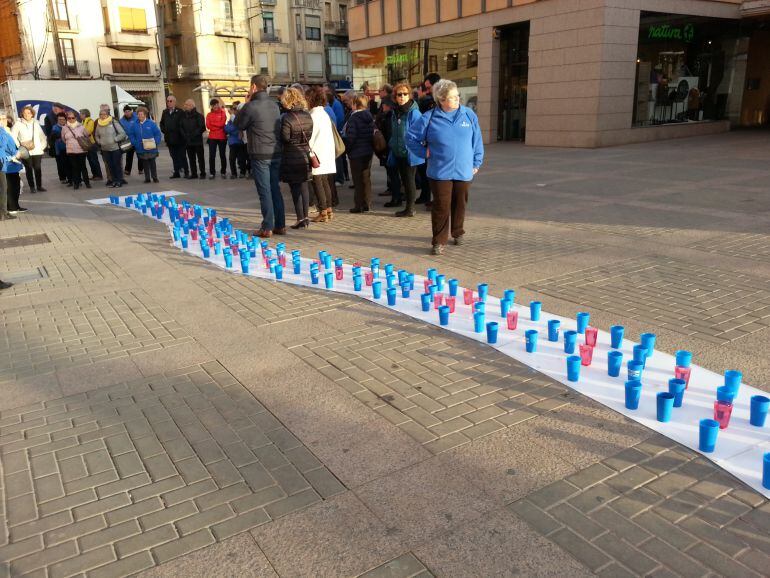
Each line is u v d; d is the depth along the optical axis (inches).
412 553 92.7
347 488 109.2
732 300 198.7
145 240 326.3
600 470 111.7
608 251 265.6
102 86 1206.9
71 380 158.2
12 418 139.8
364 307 205.8
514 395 141.1
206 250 280.7
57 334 192.1
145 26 1733.5
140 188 546.9
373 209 392.2
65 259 289.9
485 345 169.9
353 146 367.2
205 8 1879.9
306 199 336.2
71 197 506.6
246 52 2003.0
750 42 989.8
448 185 259.1
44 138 547.2
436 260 261.0
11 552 96.6
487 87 928.3
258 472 115.1
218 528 100.1
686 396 137.9
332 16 2235.5
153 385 153.6
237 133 578.2
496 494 105.8
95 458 122.3
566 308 196.7
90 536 99.6
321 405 139.8
